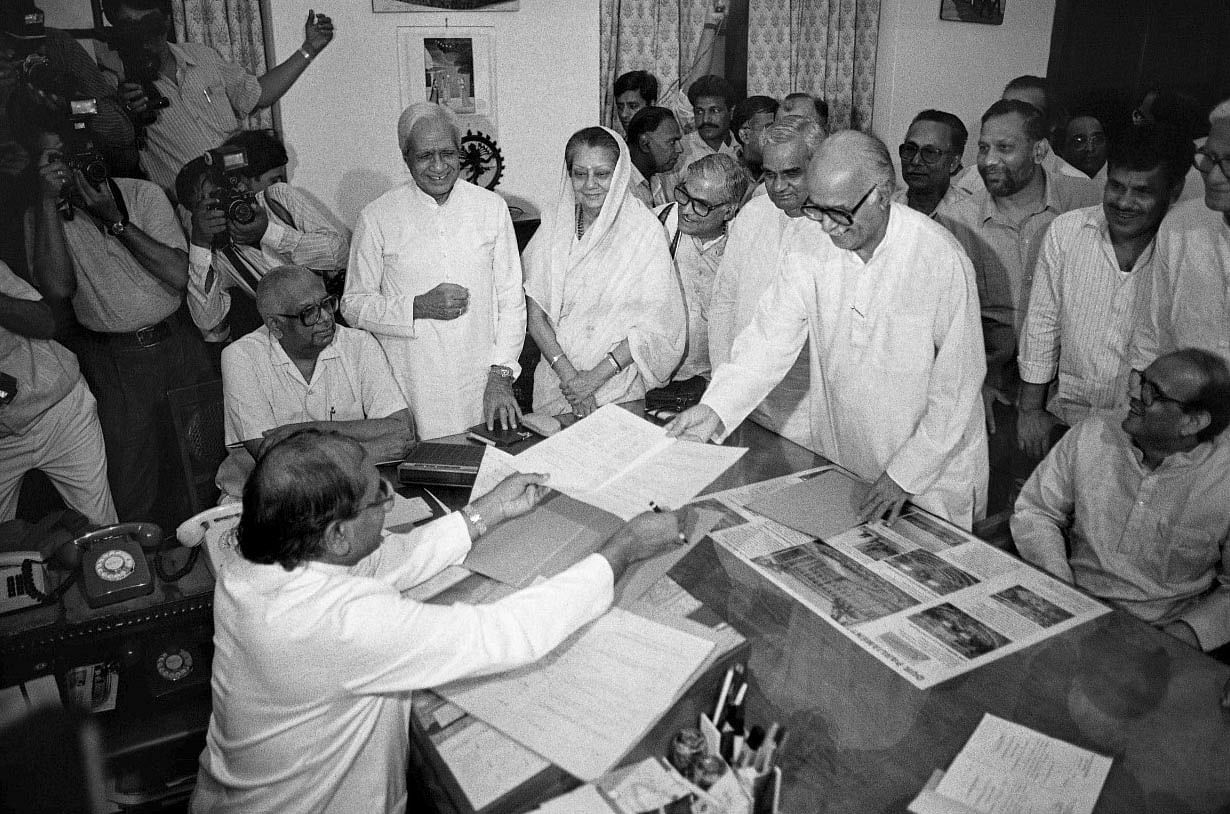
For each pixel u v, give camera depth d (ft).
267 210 11.27
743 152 12.64
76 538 6.67
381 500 4.71
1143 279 8.63
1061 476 7.97
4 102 9.40
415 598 5.13
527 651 4.48
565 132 12.97
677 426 7.00
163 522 11.07
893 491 6.35
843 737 4.24
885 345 7.08
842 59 13.65
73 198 9.80
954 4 12.10
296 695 4.31
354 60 11.51
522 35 12.27
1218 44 8.16
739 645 4.74
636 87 13.00
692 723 4.32
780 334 7.46
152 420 10.67
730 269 9.24
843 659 4.77
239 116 10.89
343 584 4.44
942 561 5.71
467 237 9.48
